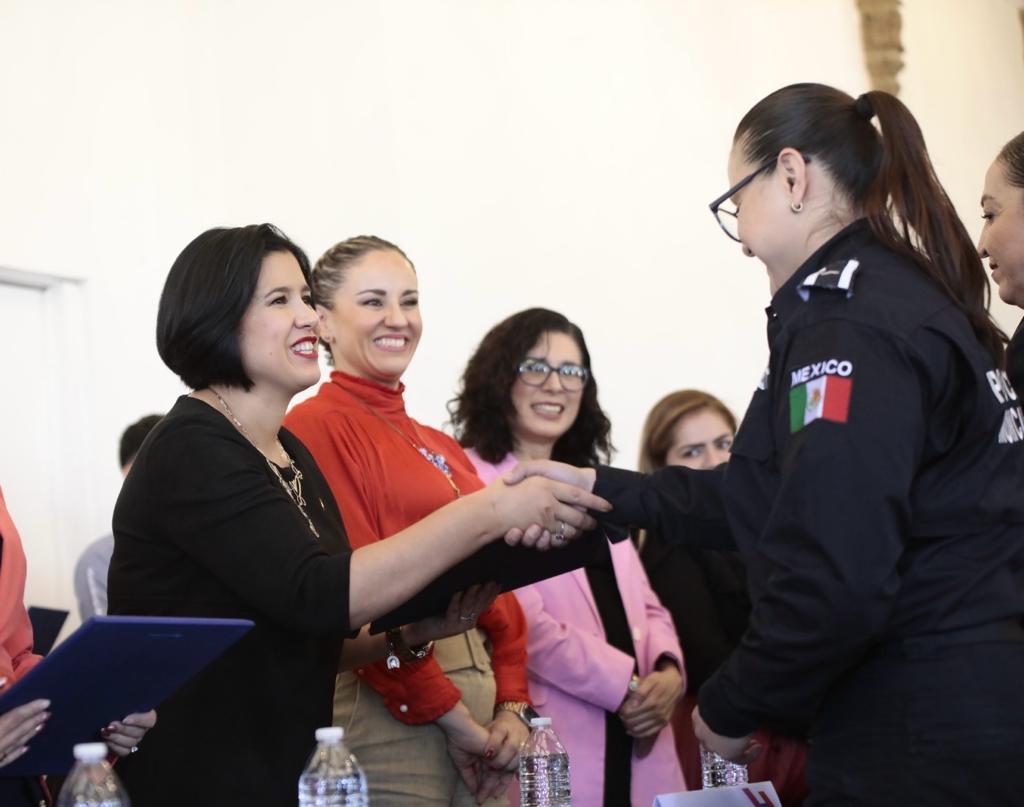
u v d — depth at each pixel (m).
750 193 2.32
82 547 5.27
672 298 6.70
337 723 3.02
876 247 2.21
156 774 2.35
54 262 5.32
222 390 2.61
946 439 2.10
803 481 2.01
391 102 6.32
